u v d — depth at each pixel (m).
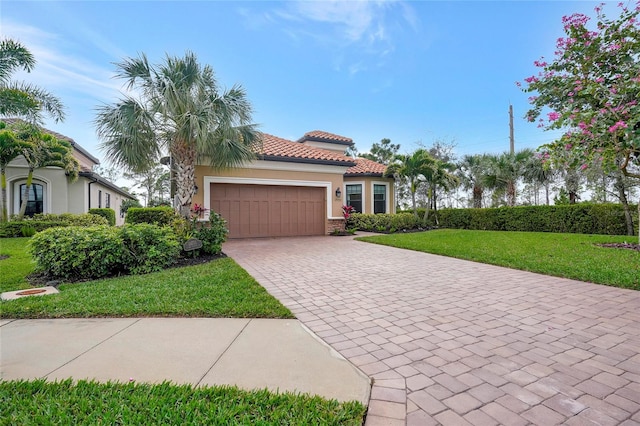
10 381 2.71
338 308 4.75
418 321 4.22
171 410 2.29
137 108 8.48
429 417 2.30
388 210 19.98
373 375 2.88
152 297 5.04
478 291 5.65
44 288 5.70
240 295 5.18
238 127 10.09
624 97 6.21
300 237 14.23
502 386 2.69
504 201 21.56
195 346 3.43
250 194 13.66
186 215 9.36
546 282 6.27
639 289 5.61
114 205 27.22
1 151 12.91
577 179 15.29
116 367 2.98
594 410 2.36
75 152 21.48
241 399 2.46
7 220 13.55
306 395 2.53
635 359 3.16
